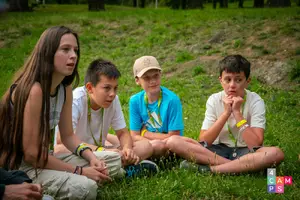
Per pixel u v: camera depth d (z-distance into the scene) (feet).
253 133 13.98
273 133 18.93
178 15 51.03
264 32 36.63
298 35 34.60
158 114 15.58
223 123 14.32
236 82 14.30
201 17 47.09
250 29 38.22
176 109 15.43
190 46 37.91
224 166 13.43
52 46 11.26
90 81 13.42
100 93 13.21
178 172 13.23
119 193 11.87
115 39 44.78
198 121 21.88
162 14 52.70
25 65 11.70
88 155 12.44
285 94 26.27
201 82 30.27
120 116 14.51
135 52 39.63
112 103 14.23
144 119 15.84
